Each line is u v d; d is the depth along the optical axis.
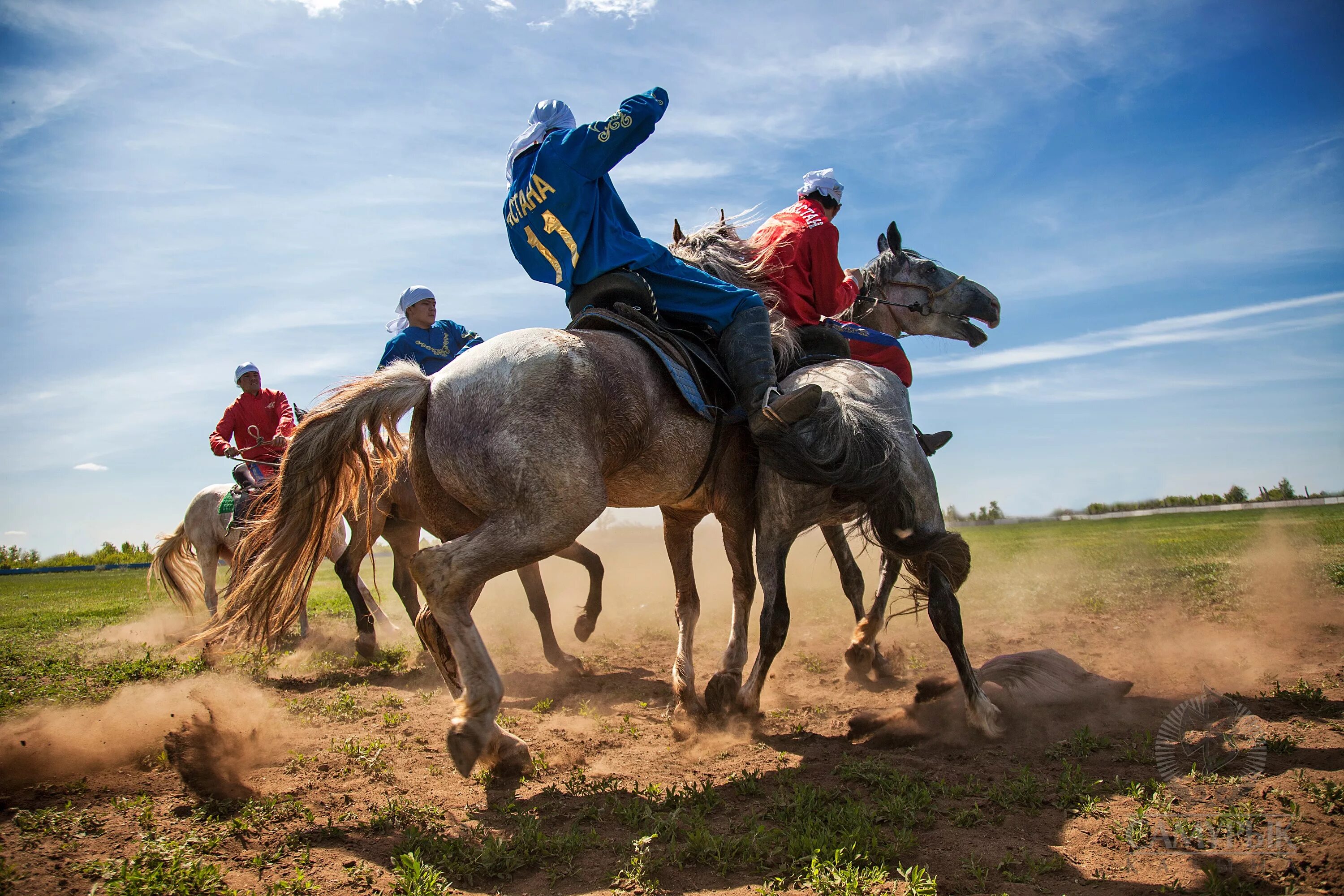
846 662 5.83
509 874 2.85
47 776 3.75
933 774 3.62
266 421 8.41
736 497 4.58
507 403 3.58
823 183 5.43
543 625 6.51
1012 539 19.53
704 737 4.39
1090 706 4.53
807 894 2.63
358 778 3.84
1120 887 2.60
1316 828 2.87
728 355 4.37
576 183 4.16
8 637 9.52
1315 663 5.27
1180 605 7.64
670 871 2.84
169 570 9.37
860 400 4.34
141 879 2.61
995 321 6.56
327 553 4.04
